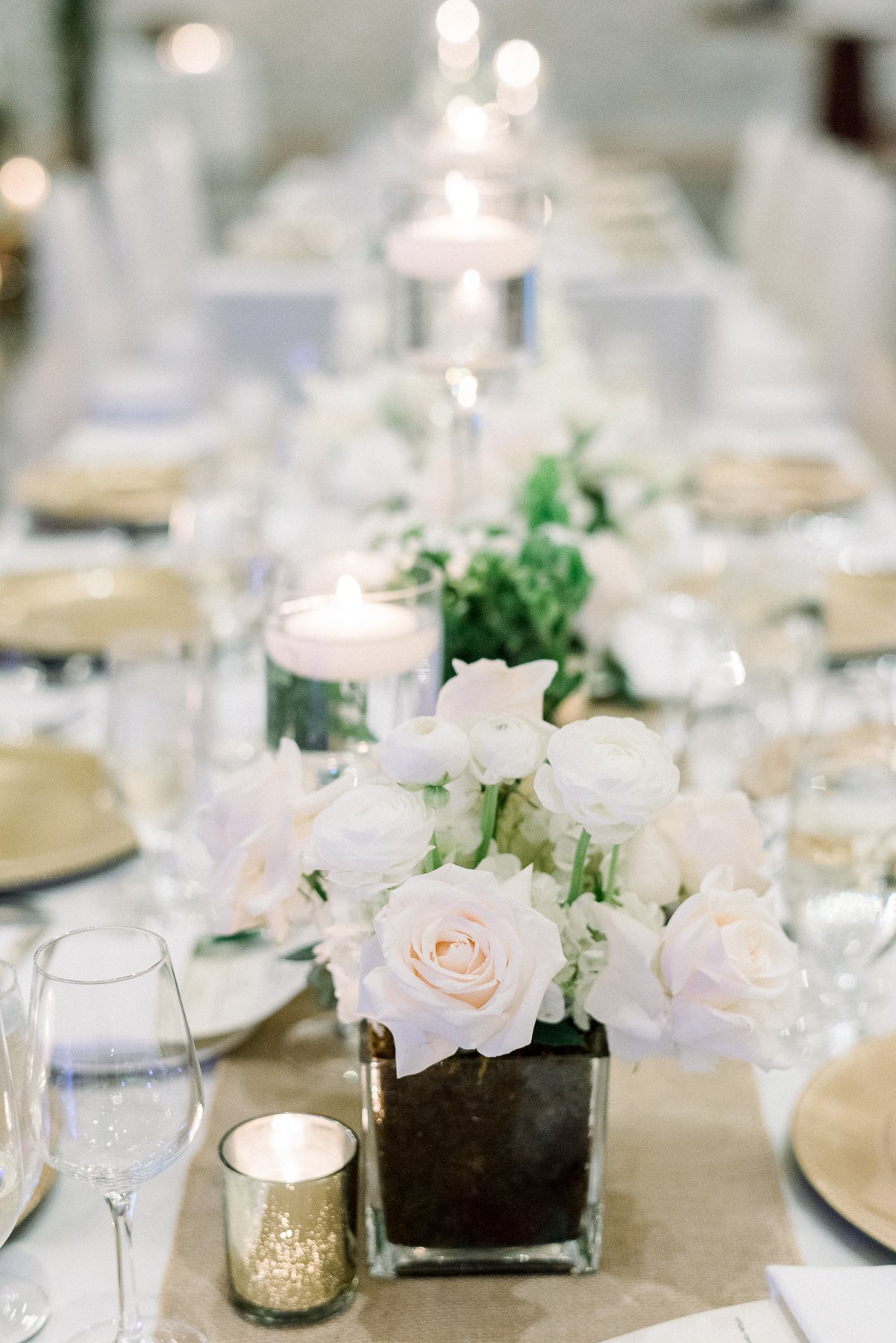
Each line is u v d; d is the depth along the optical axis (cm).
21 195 735
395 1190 86
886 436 405
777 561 165
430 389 203
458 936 75
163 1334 82
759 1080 108
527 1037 74
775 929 79
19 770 151
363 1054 84
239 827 87
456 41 726
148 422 342
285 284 396
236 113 1007
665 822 84
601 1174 87
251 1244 83
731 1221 93
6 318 632
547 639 123
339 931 83
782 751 140
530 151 432
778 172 549
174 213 553
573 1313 85
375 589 114
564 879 82
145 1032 75
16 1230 92
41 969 76
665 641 165
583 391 186
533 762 79
